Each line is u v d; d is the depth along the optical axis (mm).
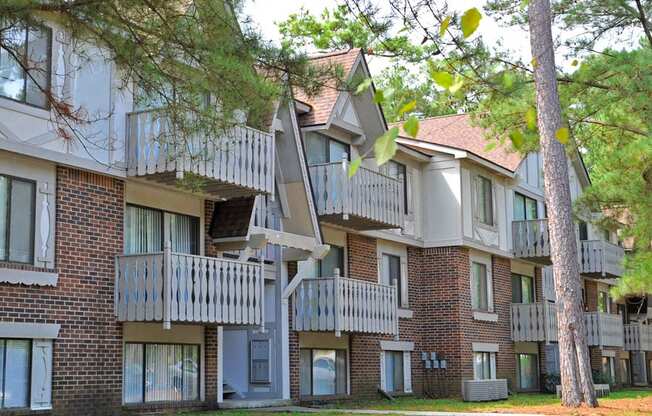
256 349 22891
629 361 47000
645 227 22422
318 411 19719
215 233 20266
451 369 29062
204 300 18031
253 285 19516
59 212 16578
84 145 15734
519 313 33062
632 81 21609
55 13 11891
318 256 22391
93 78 17203
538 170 36812
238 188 19203
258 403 21344
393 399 26547
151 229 18906
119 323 17609
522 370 34344
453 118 35250
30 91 16062
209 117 12766
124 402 17875
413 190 29688
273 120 20203
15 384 15680
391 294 25281
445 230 29766
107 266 17453
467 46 15656
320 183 23109
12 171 15828
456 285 29391
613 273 37656
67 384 16469
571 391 20625
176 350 19312
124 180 17969
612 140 25031
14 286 15680
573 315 20703
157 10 11945
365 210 23688
